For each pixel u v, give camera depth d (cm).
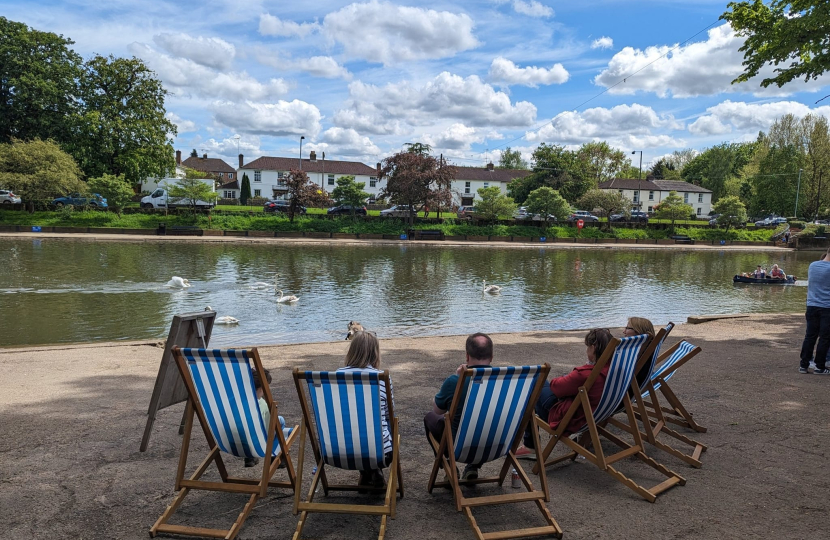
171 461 459
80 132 4591
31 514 367
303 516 344
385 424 375
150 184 6028
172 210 4650
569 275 2862
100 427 538
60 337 1220
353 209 5250
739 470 459
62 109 4716
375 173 7962
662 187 8375
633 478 444
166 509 375
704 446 496
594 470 459
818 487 427
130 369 791
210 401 354
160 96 5000
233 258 3031
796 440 528
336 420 334
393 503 344
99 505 382
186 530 342
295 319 1523
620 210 6184
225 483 363
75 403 618
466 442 361
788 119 7438
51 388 680
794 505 397
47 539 338
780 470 459
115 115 4756
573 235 5609
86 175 4741
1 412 580
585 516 378
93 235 3909
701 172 10112
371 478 403
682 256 4491
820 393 689
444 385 390
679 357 548
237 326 1416
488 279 2583
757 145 8700
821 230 5812
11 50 4497
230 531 340
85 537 342
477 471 422
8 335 1231
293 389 689
